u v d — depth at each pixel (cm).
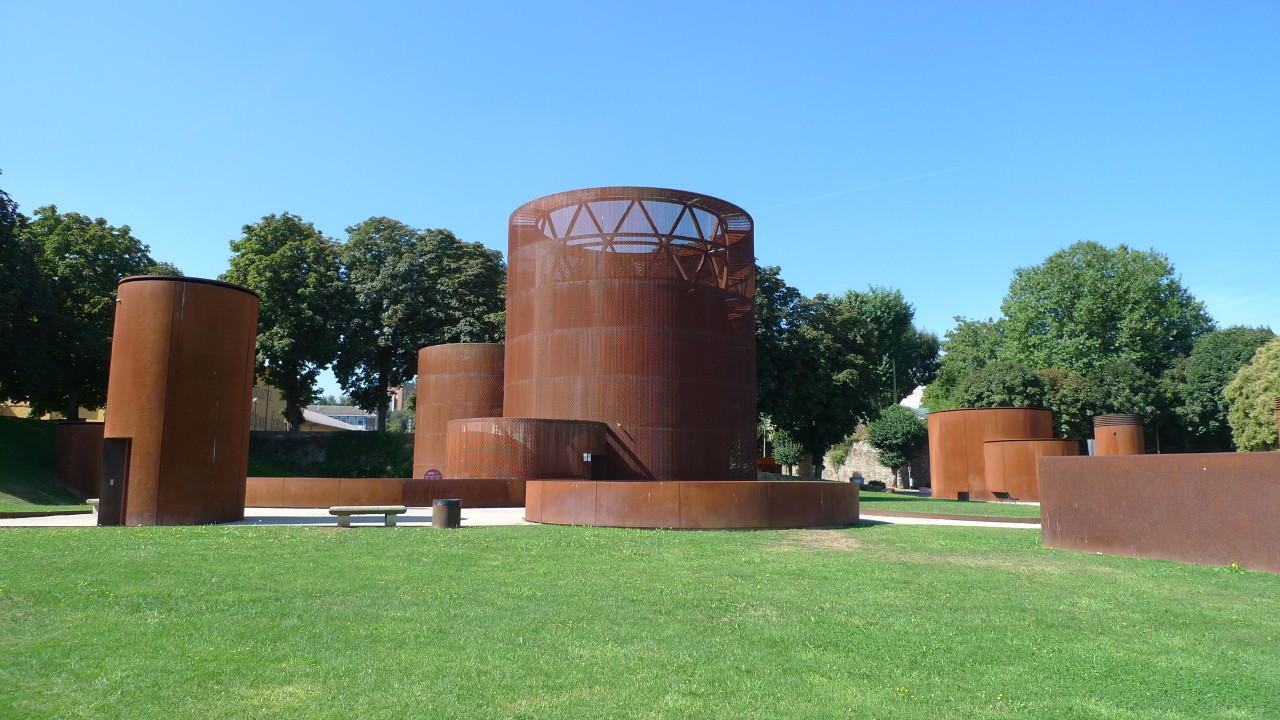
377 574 1206
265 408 7612
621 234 2977
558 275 3034
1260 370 4475
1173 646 884
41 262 4125
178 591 1055
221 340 1970
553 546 1538
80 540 1459
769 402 4409
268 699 686
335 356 4859
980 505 3231
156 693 695
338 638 862
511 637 878
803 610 1034
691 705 686
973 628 954
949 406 6284
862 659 826
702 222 3147
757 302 4325
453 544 1521
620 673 766
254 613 959
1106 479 1599
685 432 2922
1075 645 886
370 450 4922
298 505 2514
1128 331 6019
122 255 4491
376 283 4775
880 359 7981
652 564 1364
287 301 4684
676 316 2964
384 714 655
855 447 6638
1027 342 6519
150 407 1858
